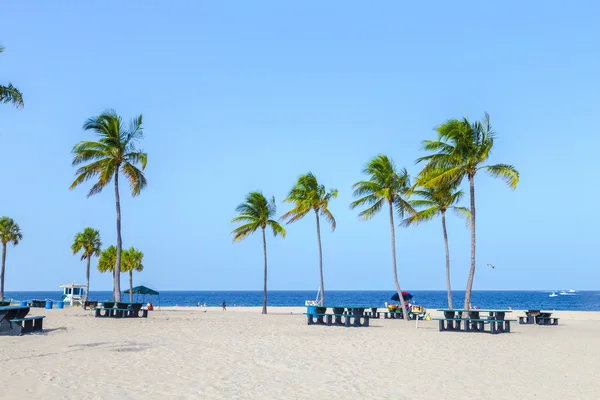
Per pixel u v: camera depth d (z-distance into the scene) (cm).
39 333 2034
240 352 1559
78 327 2352
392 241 3409
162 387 1002
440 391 1023
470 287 2819
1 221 6400
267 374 1177
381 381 1116
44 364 1251
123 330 2245
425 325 2933
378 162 3338
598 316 4678
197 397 922
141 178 3550
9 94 1884
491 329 2505
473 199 2875
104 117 3341
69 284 7269
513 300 14100
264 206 4472
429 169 2925
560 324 3369
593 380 1169
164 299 15262
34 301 5603
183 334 2106
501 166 2781
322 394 972
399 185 3394
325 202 4147
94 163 3381
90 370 1173
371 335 2205
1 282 6359
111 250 6906
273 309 6109
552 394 1011
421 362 1414
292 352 1582
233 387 1017
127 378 1085
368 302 10988
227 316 3759
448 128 2816
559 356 1591
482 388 1060
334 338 2044
